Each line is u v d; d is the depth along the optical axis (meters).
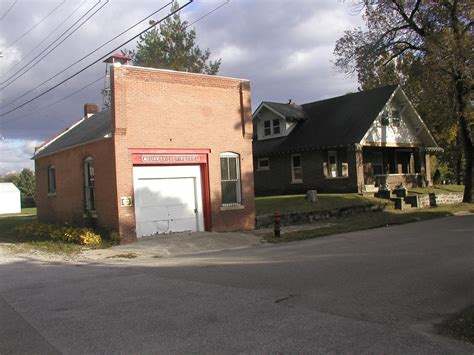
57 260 13.78
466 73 23.00
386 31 25.16
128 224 16.72
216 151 19.09
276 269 10.46
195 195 18.80
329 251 13.02
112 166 16.75
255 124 36.88
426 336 5.73
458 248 12.33
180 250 15.29
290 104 35.53
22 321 6.86
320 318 6.50
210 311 7.02
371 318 6.49
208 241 16.58
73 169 20.34
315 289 8.25
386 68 28.25
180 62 36.66
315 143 30.06
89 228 18.36
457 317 6.41
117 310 7.30
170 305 7.49
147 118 17.25
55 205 22.88
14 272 11.64
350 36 25.94
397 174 32.25
